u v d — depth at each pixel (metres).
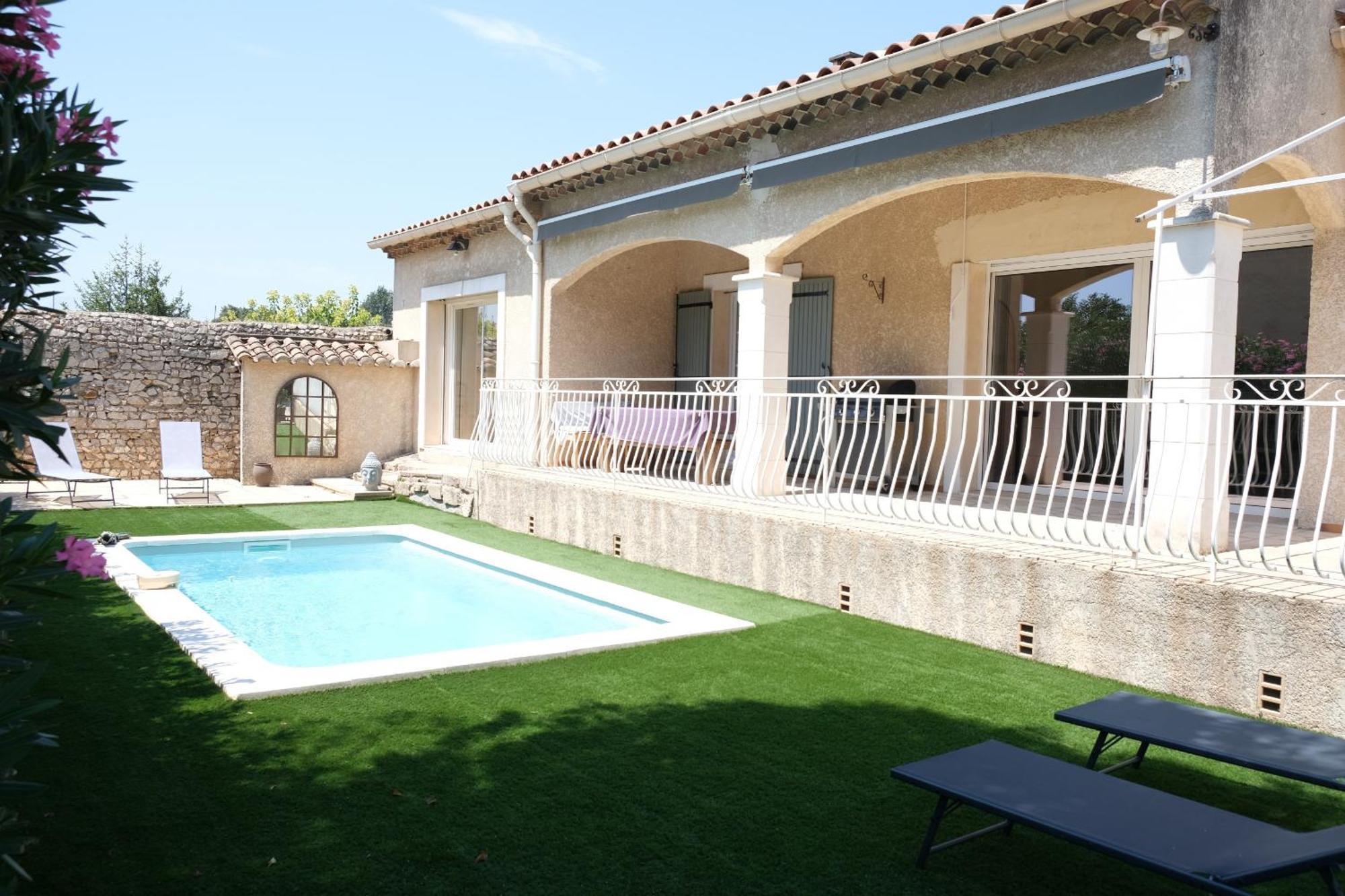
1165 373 5.70
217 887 2.86
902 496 8.88
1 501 1.85
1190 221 5.51
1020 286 9.25
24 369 1.67
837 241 10.67
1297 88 6.05
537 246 11.80
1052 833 2.65
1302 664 4.62
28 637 5.73
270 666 5.20
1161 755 4.36
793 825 3.45
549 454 11.50
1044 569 5.74
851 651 5.93
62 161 1.68
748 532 7.84
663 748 4.20
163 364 14.84
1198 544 5.62
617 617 7.25
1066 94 5.98
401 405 16.03
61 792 3.53
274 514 11.74
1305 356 7.32
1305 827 3.62
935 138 6.79
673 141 9.01
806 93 7.54
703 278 12.73
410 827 3.32
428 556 10.12
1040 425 9.14
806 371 11.06
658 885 2.97
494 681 5.19
